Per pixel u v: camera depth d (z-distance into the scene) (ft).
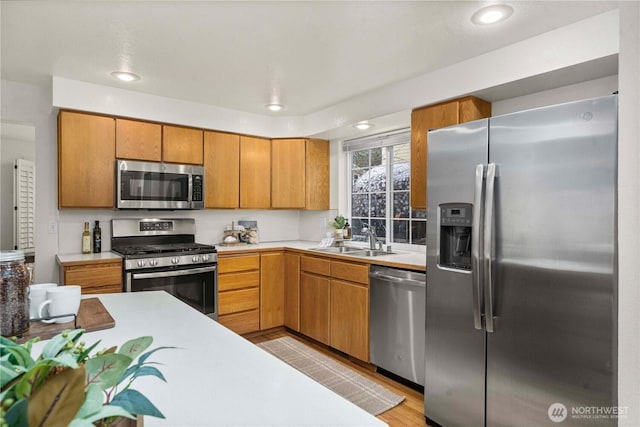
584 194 4.96
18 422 1.18
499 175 5.87
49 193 10.24
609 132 4.75
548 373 5.30
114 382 1.51
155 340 3.60
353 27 6.77
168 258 10.25
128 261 9.60
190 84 9.89
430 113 8.95
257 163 13.08
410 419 7.27
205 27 6.79
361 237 13.12
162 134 11.10
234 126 12.44
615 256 4.71
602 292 4.80
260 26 6.75
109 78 9.45
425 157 9.05
